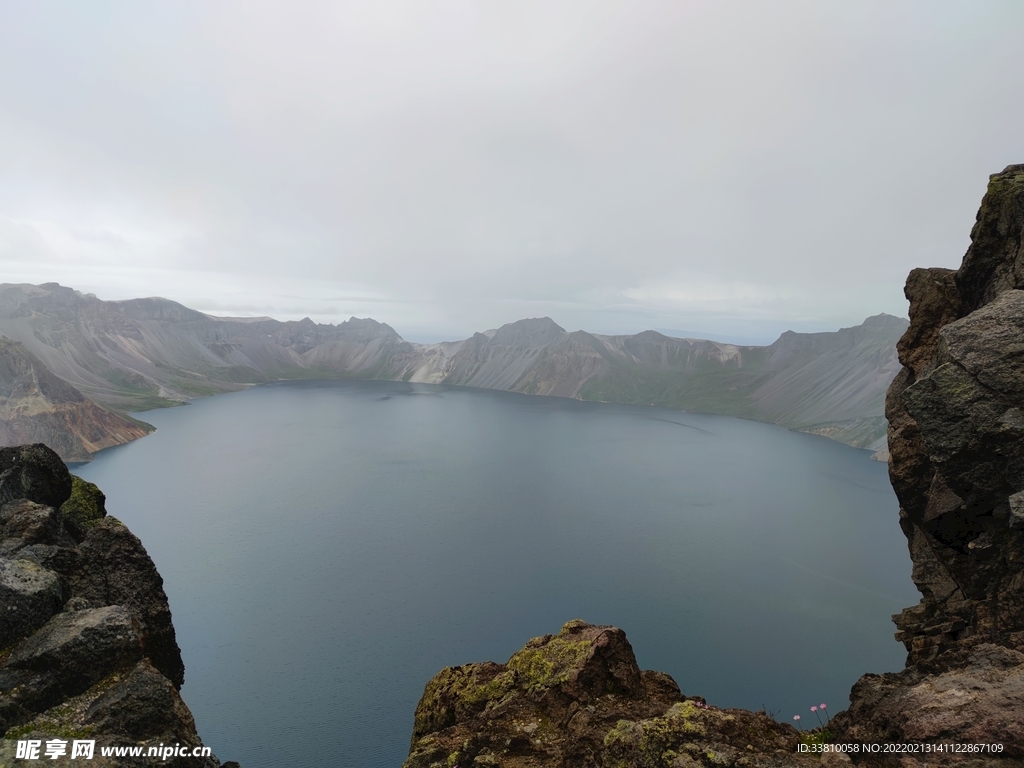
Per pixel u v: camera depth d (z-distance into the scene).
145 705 12.02
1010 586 16.59
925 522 20.70
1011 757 10.23
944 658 15.24
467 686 16.83
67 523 18.89
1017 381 16.11
